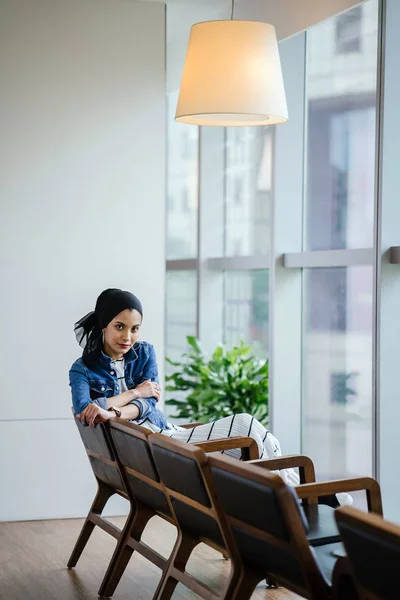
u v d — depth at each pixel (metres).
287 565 3.31
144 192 6.63
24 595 4.78
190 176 8.83
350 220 6.11
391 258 5.26
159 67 6.64
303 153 6.71
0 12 6.30
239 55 4.48
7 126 6.34
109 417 4.66
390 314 5.28
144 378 5.28
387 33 5.14
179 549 4.20
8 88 6.34
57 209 6.46
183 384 7.90
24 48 6.35
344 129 6.14
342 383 6.26
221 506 3.63
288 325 6.74
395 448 5.30
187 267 8.86
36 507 6.45
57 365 6.47
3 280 6.36
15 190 6.38
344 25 6.11
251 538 3.46
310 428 6.70
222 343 8.60
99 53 6.50
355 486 3.83
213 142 8.55
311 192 6.62
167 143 9.38
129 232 6.61
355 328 6.08
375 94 5.74
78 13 6.45
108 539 5.88
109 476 4.91
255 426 4.93
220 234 8.59
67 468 6.50
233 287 8.37
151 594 4.79
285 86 6.64
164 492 4.18
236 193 8.19
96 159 6.53
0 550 5.64
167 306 9.41
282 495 3.13
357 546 2.73
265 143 7.42
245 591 3.68
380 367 5.25
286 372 6.75
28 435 6.42
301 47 6.66
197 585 3.98
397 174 5.24
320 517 4.08
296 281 6.75
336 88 6.24
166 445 3.86
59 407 6.48
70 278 6.49
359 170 5.97
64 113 6.45
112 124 6.55
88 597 4.75
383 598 2.74
